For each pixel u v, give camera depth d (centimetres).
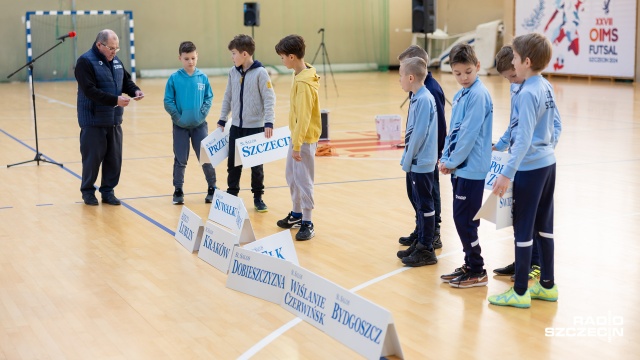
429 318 387
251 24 1777
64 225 586
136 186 734
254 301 416
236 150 592
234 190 634
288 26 2217
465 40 2152
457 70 419
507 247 511
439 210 512
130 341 362
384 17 2323
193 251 512
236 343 359
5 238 550
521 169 387
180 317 394
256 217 607
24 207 646
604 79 1788
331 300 361
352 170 806
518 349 346
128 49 2034
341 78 2069
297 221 571
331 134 1074
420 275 457
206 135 660
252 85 597
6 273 470
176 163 656
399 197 674
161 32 2081
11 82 1922
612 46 1745
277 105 1434
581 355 338
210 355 345
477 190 425
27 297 426
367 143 991
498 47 2058
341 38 2289
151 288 440
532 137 381
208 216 583
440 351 345
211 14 2122
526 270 398
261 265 420
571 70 1862
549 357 337
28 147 968
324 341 359
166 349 353
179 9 2089
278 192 702
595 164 809
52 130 1122
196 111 643
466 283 433
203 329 377
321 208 636
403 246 521
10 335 371
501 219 396
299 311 388
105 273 468
